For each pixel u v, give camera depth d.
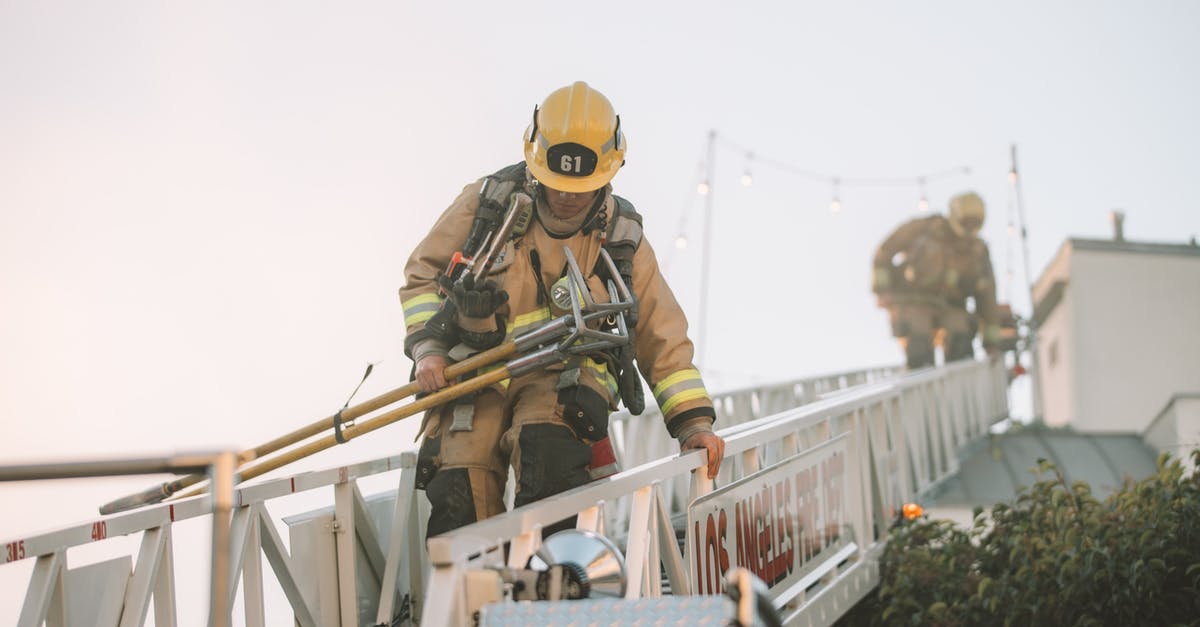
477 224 3.92
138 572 3.44
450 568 2.38
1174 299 26.45
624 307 3.84
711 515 4.04
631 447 7.66
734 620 1.89
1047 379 28.02
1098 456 14.55
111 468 1.97
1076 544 6.05
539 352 3.75
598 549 2.52
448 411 3.96
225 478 1.95
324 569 4.31
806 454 5.33
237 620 4.47
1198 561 5.89
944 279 15.84
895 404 8.63
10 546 2.85
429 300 3.97
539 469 3.79
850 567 6.06
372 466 4.55
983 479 12.95
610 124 3.89
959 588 6.61
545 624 2.31
